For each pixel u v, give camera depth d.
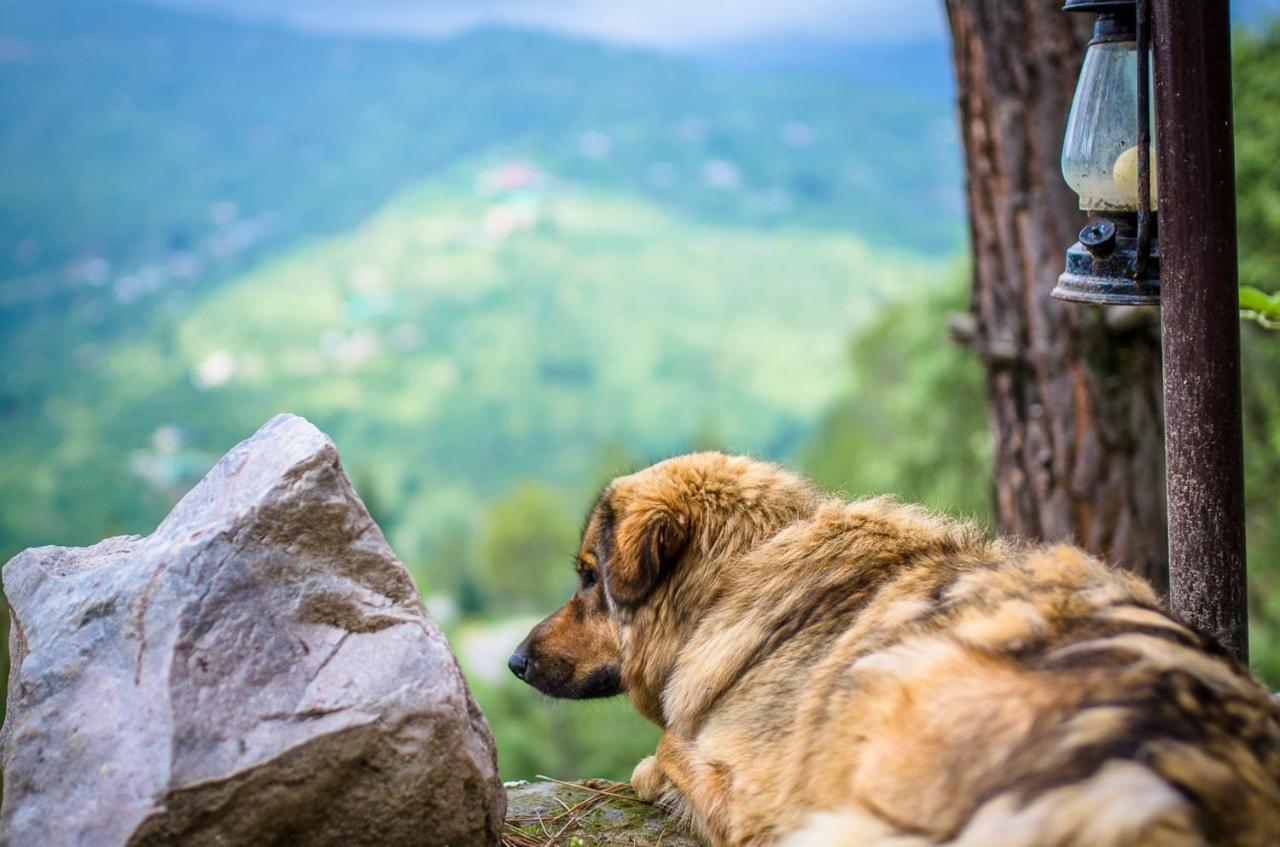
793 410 133.00
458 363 146.75
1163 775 1.97
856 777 2.51
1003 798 2.10
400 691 2.80
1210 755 2.03
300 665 2.80
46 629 2.96
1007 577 2.99
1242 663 3.21
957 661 2.54
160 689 2.71
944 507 4.38
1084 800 1.96
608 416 135.00
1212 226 3.11
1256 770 2.06
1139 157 3.15
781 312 172.25
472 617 69.00
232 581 2.85
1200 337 3.16
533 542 71.44
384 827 2.78
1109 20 3.35
